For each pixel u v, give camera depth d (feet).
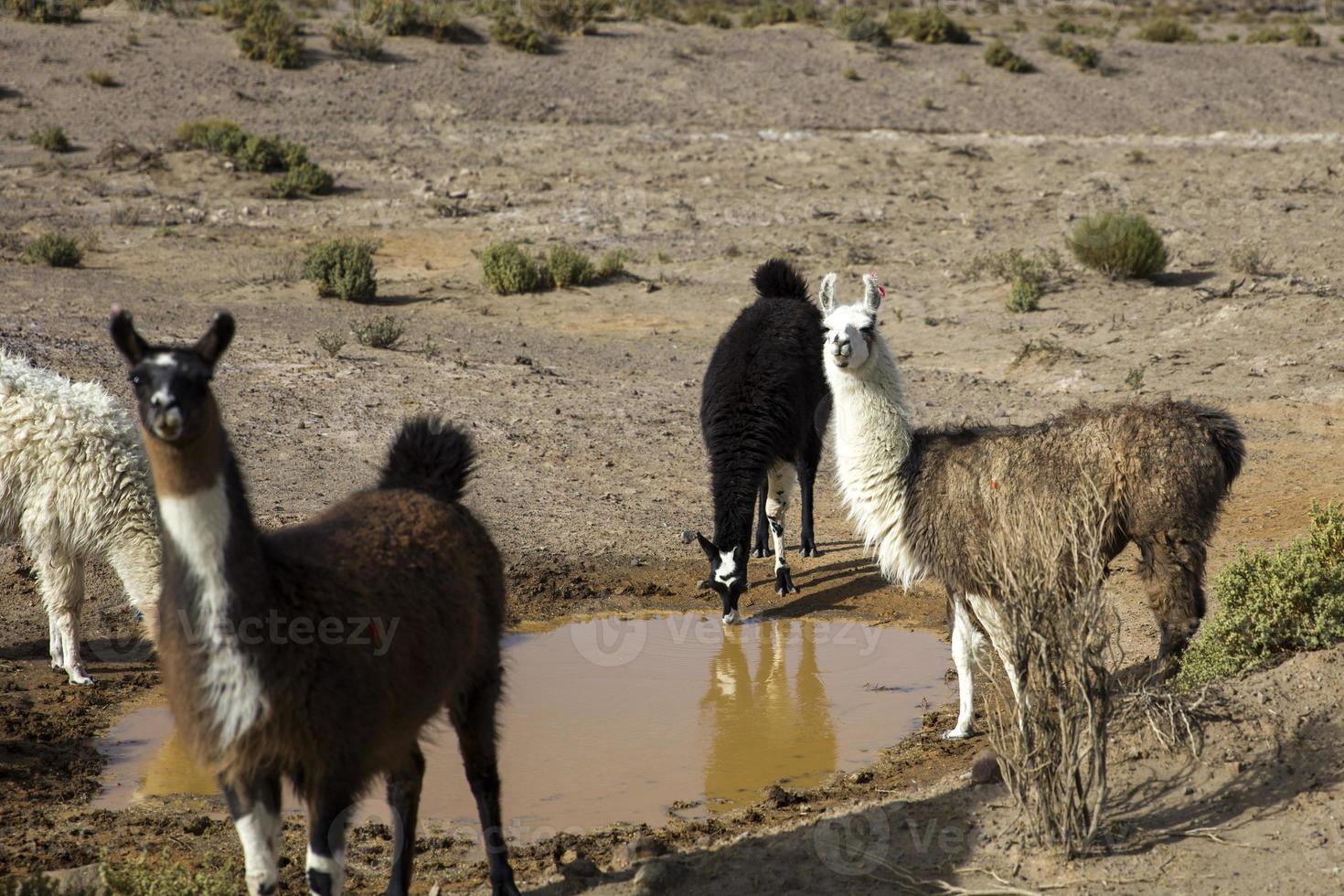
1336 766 20.08
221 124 128.06
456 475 19.16
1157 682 24.12
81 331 64.95
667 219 111.86
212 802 23.82
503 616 19.20
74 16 160.35
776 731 27.71
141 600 29.19
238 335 68.80
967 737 26.48
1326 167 124.47
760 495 42.11
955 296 87.71
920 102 160.66
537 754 26.32
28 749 26.11
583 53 170.91
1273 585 25.61
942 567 25.72
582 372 66.03
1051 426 25.38
